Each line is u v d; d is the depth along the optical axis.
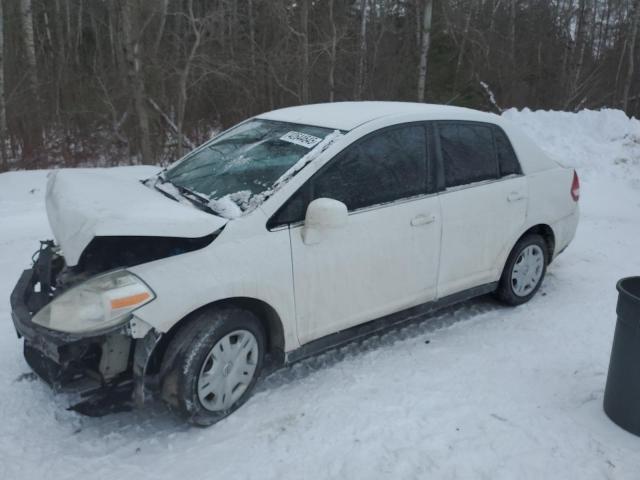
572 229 5.31
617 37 28.53
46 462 3.13
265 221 3.44
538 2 26.56
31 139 15.32
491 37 24.14
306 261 3.57
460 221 4.31
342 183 3.75
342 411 3.51
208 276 3.21
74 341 2.96
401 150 4.06
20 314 3.35
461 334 4.52
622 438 3.24
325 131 3.95
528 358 4.14
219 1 17.44
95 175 4.19
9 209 8.76
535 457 3.09
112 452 3.22
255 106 18.86
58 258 3.75
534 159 4.93
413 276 4.12
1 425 3.44
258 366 3.56
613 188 9.79
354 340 4.43
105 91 16.25
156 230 3.07
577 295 5.32
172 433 3.38
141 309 3.00
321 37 19.78
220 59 17.55
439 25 24.78
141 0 14.45
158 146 16.36
